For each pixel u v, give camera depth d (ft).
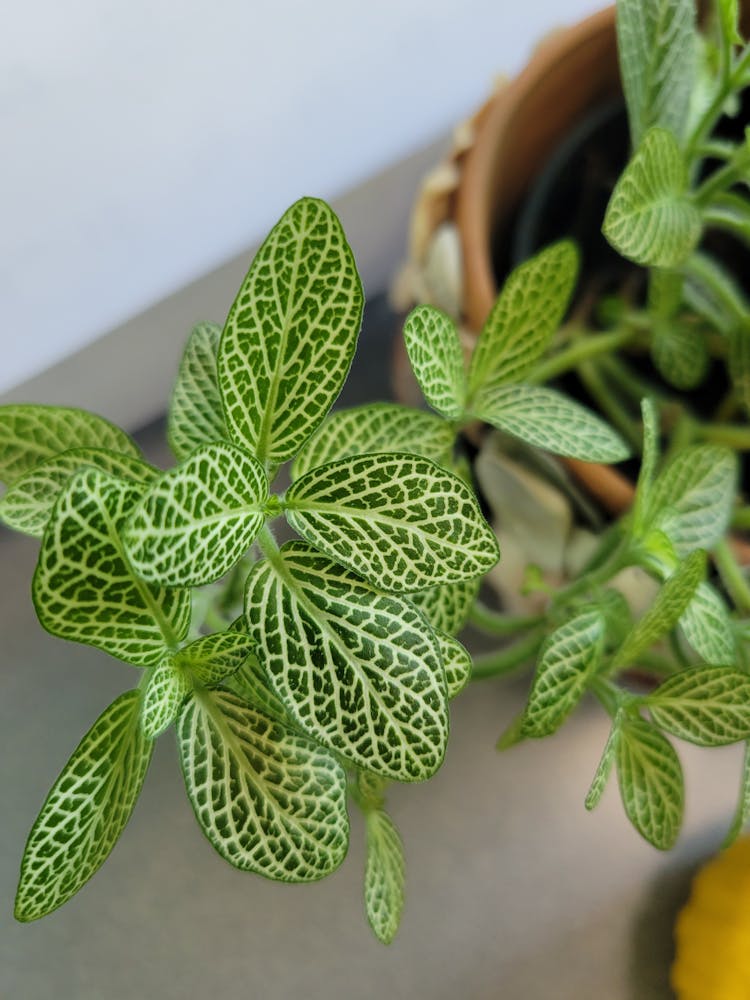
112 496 0.43
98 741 0.50
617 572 0.76
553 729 0.67
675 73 0.81
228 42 0.97
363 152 1.20
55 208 0.99
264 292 0.49
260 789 0.55
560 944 1.28
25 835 1.28
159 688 0.51
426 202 1.02
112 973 1.24
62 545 0.43
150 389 1.34
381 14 1.05
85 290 1.09
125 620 0.48
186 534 0.45
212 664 0.54
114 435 0.63
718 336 1.06
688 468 0.74
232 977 1.25
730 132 1.10
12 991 1.22
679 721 0.67
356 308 0.51
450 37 1.14
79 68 0.90
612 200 0.66
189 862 1.29
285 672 0.53
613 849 1.32
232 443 0.50
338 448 0.66
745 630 0.76
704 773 1.35
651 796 0.69
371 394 1.49
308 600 0.54
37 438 0.61
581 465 0.94
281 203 1.18
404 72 1.14
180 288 1.18
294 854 0.55
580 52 1.02
